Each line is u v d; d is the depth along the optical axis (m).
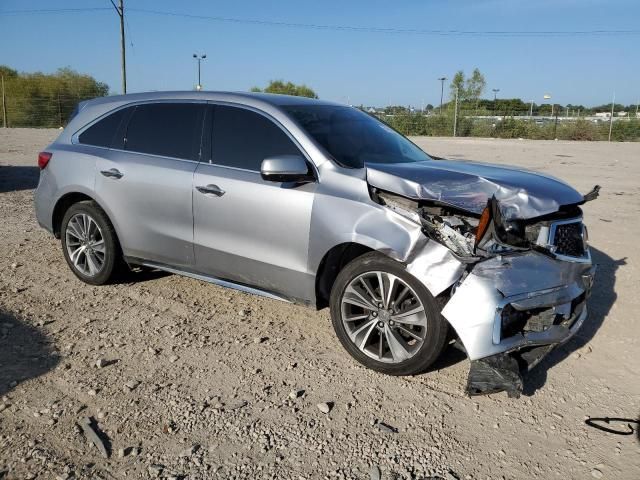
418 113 37.81
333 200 3.90
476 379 3.39
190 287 5.39
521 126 34.56
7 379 3.68
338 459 2.99
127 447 3.03
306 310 4.90
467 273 3.42
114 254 5.18
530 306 3.49
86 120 5.46
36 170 13.51
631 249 6.91
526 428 3.30
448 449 3.09
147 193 4.81
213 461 2.95
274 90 46.97
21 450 2.99
